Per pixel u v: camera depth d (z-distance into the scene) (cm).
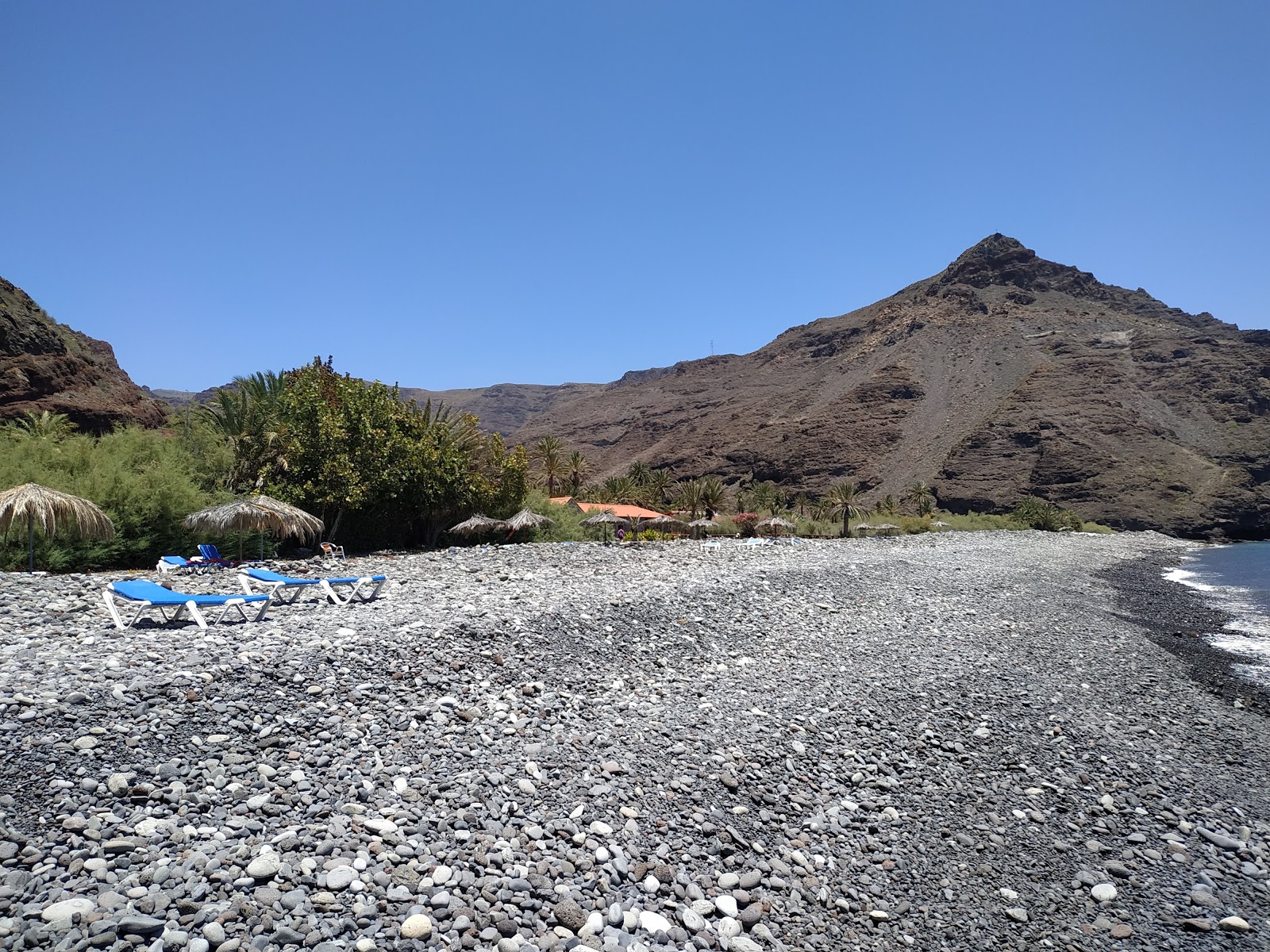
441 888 526
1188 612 2833
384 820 594
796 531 7719
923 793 817
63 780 565
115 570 1903
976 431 18675
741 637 1395
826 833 710
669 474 9600
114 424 3438
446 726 789
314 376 3328
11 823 507
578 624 1265
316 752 684
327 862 529
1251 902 656
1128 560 6069
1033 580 3288
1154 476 15100
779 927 565
